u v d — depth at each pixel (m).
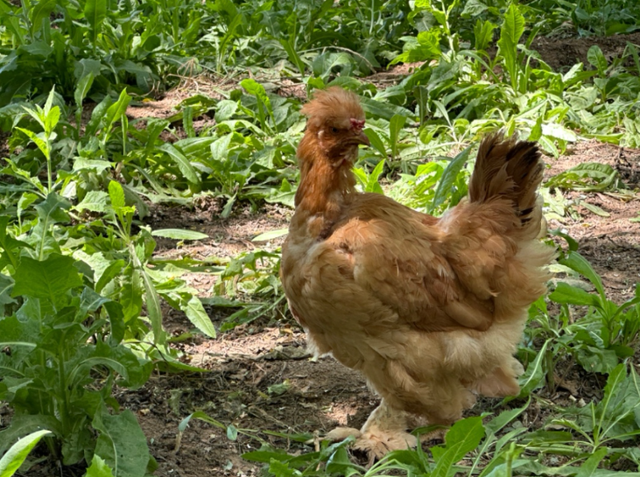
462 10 4.19
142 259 2.46
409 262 2.24
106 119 2.93
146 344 2.43
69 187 2.81
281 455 2.21
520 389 2.33
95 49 3.49
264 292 2.63
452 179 2.48
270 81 3.58
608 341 2.42
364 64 3.77
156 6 4.05
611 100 3.51
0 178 2.97
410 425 2.37
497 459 2.16
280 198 2.90
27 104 2.98
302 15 3.89
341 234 2.25
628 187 3.03
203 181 2.99
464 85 3.41
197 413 2.26
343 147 2.26
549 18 4.41
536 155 2.29
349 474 2.19
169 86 3.64
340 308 2.24
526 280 2.29
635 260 2.74
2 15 3.37
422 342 2.26
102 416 2.15
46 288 2.16
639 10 4.50
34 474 2.20
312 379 2.44
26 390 2.19
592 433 2.30
